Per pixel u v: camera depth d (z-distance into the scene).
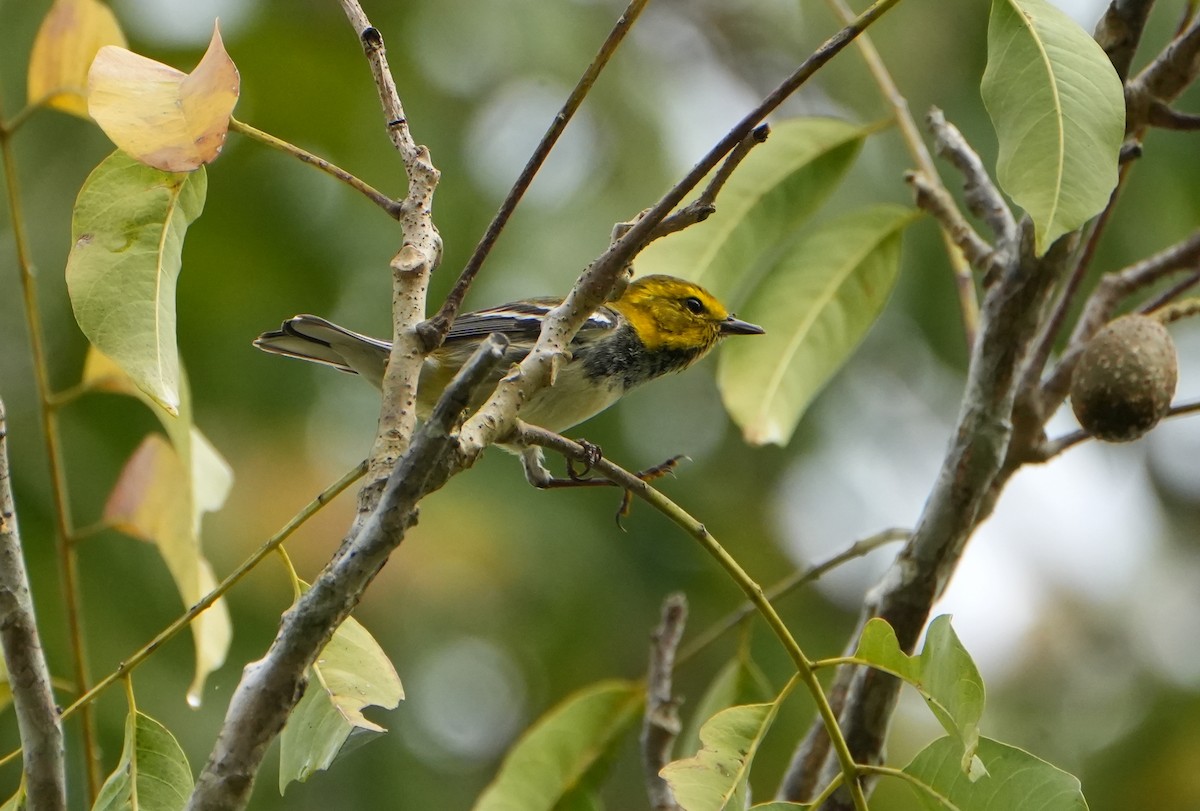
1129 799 12.49
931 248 11.96
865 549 6.89
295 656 4.02
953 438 6.28
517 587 11.37
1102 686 13.91
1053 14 4.86
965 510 6.21
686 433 13.02
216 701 9.93
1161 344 6.10
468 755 11.48
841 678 6.71
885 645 4.66
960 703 4.44
